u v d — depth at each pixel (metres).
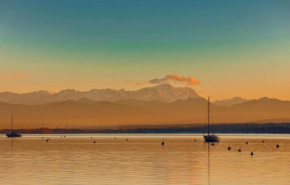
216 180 64.94
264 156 111.31
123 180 64.56
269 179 65.94
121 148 150.75
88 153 122.19
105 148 150.38
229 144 188.88
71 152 126.94
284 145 178.88
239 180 65.00
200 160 98.12
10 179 65.75
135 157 106.75
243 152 128.62
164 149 144.25
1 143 197.25
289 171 75.81
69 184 61.00
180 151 132.75
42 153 122.19
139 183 61.91
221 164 88.56
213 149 144.62
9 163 90.38
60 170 76.75
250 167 82.50
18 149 143.62
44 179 65.62
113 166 83.62
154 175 70.06
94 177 67.62
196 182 63.00
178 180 64.81
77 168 80.00
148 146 166.88
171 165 86.06
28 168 80.19
